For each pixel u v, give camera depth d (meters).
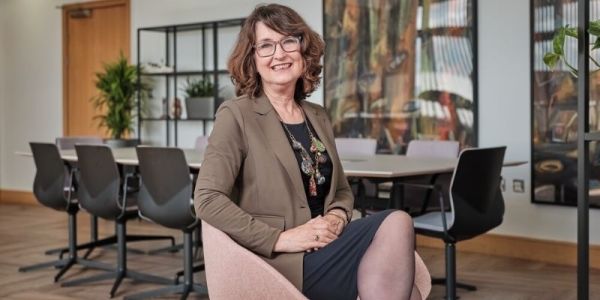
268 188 1.97
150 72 6.89
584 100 2.09
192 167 3.72
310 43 2.13
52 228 6.48
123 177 4.75
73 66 7.90
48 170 4.45
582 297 2.14
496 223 3.55
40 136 8.20
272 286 1.77
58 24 7.96
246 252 1.80
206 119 6.48
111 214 4.07
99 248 5.41
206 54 6.83
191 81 6.93
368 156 4.40
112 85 6.92
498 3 5.12
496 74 5.15
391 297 1.88
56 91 8.02
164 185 3.63
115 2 7.45
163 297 3.92
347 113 5.93
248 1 6.50
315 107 2.28
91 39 7.73
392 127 5.68
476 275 4.51
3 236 6.02
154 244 5.59
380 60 5.72
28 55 8.24
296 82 2.22
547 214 4.96
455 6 5.30
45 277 4.43
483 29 5.20
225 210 1.87
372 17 5.74
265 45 2.06
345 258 1.94
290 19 2.09
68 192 4.55
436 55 5.42
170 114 7.01
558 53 2.71
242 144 1.98
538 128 4.93
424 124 5.51
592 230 4.73
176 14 7.02
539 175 4.95
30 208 7.91
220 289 1.85
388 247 1.91
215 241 1.86
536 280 4.36
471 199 3.37
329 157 2.16
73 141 5.63
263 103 2.07
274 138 2.02
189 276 3.85
